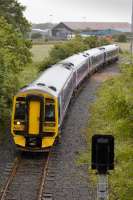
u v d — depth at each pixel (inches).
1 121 1584.6
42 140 1280.8
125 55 3809.1
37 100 1250.0
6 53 1652.3
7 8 3312.0
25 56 2076.8
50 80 1482.5
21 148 1285.7
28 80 2265.0
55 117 1272.1
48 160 1234.0
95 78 2674.7
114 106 1658.5
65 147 1348.4
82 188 1055.0
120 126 1481.3
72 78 1891.0
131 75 2228.1
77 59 2341.3
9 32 1987.0
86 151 1316.4
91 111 1790.1
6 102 1595.7
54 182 1086.4
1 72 1510.8
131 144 1353.3
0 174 1129.4
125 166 1162.0
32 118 1262.3
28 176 1132.5
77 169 1174.3
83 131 1512.1
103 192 557.6
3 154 1280.8
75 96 2075.5
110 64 3427.7
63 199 994.1
